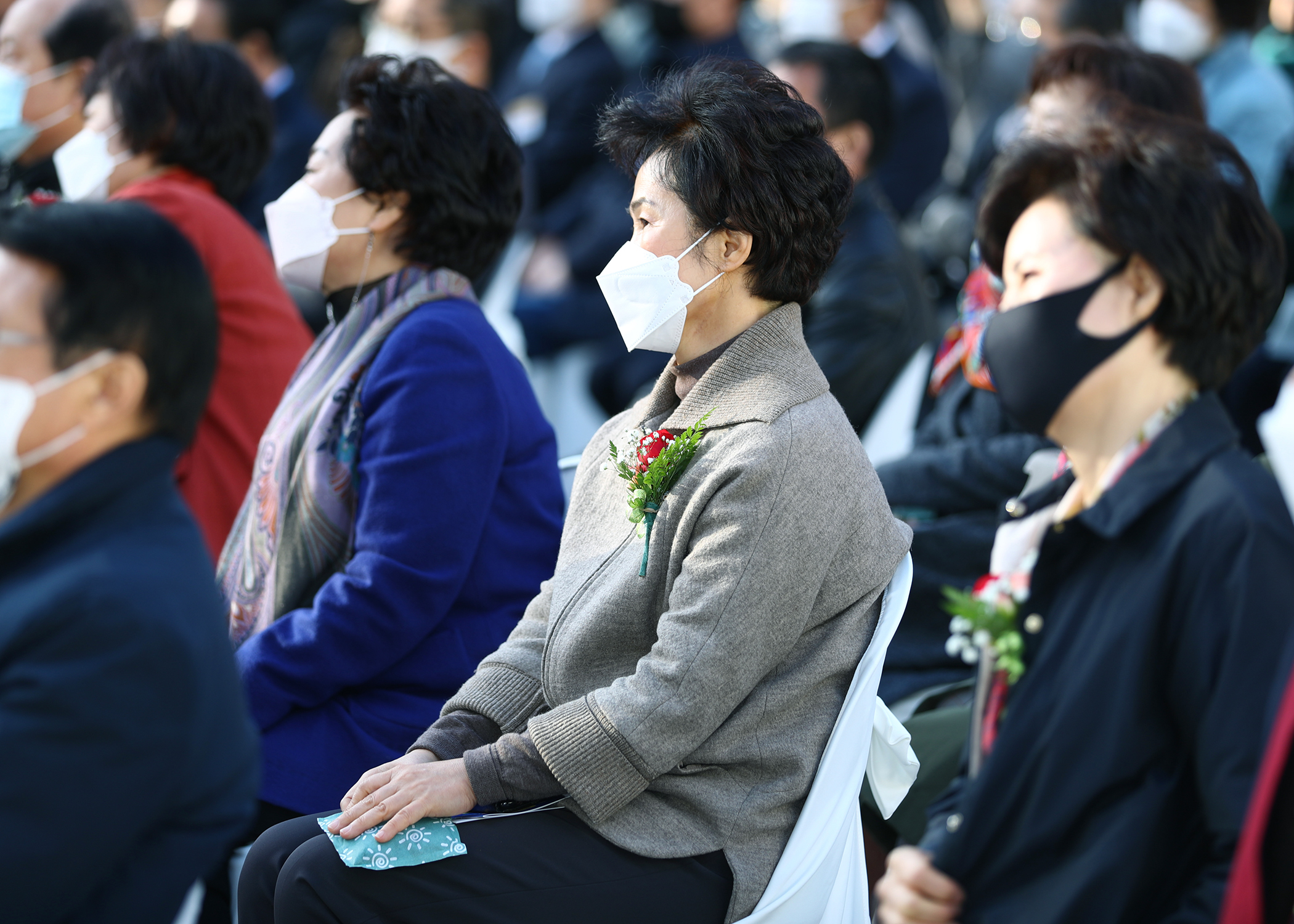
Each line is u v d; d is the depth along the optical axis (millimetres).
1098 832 6555
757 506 7391
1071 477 7828
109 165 12531
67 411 6023
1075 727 6566
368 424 9289
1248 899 5898
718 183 7734
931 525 11062
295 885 7543
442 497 9047
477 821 7707
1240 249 7000
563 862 7543
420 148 9648
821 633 7777
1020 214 8195
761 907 7516
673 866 7586
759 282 7945
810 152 7816
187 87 12430
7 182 13781
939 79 22312
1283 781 5816
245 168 12984
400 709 9281
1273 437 19062
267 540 9758
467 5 20812
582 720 7512
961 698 10539
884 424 13531
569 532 8625
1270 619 6238
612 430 8789
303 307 16734
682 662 7348
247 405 11852
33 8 14391
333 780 9062
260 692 9078
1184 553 6473
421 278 9859
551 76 23078
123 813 5680
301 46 25938
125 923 5949
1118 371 7102
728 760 7625
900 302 13422
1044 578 6992
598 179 20297
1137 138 7203
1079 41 12039
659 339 8094
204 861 6164
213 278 11836
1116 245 7023
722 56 8312
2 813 5484
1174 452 6750
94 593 5672
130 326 6039
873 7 21188
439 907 7434
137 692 5648
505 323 19562
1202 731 6312
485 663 8688
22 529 5836
